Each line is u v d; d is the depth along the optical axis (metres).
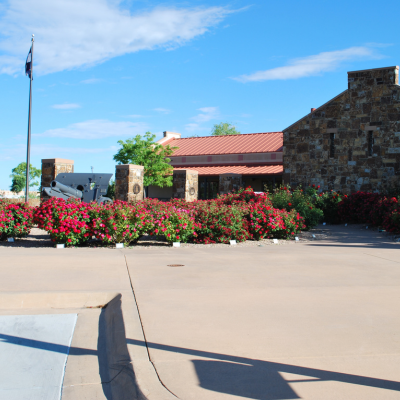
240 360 3.46
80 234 10.57
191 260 8.38
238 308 4.93
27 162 23.05
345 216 18.56
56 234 10.43
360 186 20.91
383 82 20.41
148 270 7.23
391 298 5.38
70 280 6.34
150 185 36.44
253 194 16.73
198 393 2.93
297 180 22.30
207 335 4.02
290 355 3.55
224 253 9.47
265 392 2.94
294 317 4.58
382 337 3.97
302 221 13.47
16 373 3.69
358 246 10.71
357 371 3.25
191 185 22.66
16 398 3.29
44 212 10.57
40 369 3.77
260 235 12.36
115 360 3.75
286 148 22.58
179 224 11.03
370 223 17.41
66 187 17.17
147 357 3.51
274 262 8.15
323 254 9.23
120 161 34.59
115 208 10.91
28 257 8.51
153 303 5.11
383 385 3.02
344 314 4.69
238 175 23.70
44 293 5.52
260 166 30.80
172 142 38.72
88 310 5.30
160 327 4.24
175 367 3.33
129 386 3.16
